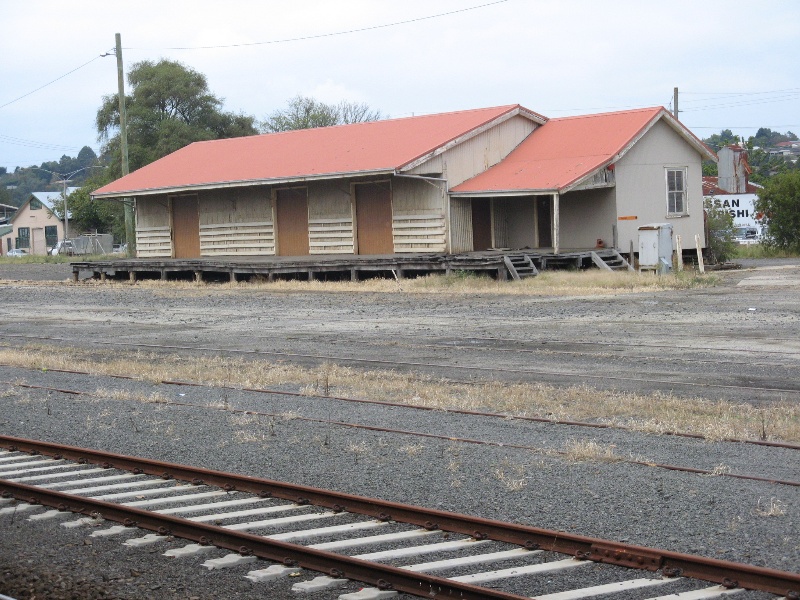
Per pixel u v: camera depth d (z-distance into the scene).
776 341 17.48
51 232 89.69
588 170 31.45
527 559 7.02
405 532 7.68
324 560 6.82
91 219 85.88
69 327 24.28
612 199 33.25
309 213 37.47
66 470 10.13
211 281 37.91
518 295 26.55
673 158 35.59
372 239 35.97
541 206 35.03
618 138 33.41
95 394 14.61
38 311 28.72
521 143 36.69
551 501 8.52
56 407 13.71
